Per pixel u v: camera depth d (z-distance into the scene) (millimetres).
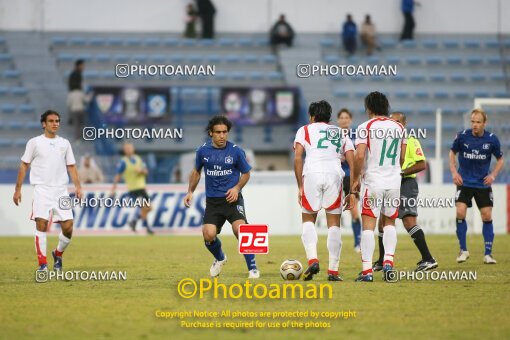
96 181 84562
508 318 28688
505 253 56625
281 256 53969
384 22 122250
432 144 109375
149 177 94438
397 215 38062
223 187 38125
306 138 37188
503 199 84438
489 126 91750
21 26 118625
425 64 119312
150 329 26906
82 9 119750
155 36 120812
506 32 123625
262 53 120125
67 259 52188
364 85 116312
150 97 99688
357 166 36625
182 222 82438
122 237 77938
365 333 26156
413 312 29969
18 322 27953
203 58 116438
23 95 110750
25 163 41312
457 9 123375
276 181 84375
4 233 82375
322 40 120312
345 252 58219
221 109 102562
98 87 99250
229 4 121625
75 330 26578
